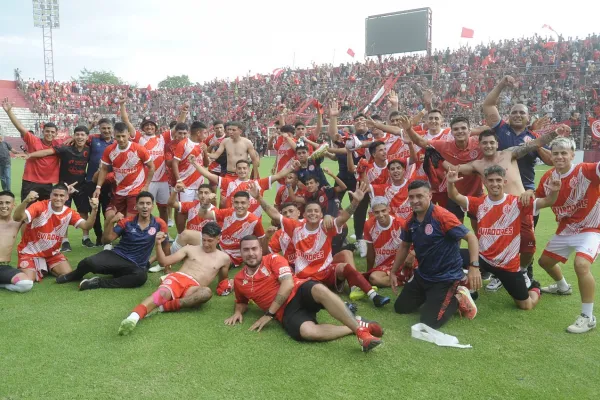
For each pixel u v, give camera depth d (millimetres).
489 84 31656
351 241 8727
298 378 3756
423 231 5008
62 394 3510
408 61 39188
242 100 42656
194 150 9133
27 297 5656
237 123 9594
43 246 6363
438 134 7957
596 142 23734
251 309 5367
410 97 33594
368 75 38781
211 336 4566
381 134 9156
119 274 6258
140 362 4008
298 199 8602
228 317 5113
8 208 6191
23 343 4348
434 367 3965
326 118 34250
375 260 6383
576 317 5117
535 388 3637
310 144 10180
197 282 5504
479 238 5449
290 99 39562
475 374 3848
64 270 6492
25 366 3922
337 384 3672
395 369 3922
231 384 3658
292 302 4719
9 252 6199
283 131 10117
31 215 6176
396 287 5641
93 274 6605
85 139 8609
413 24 38156
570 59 31234
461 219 6973
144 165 8391
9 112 8586
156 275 6676
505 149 6250
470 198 5586
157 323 4898
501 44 36562
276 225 6945
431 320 4777
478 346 4387
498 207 5316
